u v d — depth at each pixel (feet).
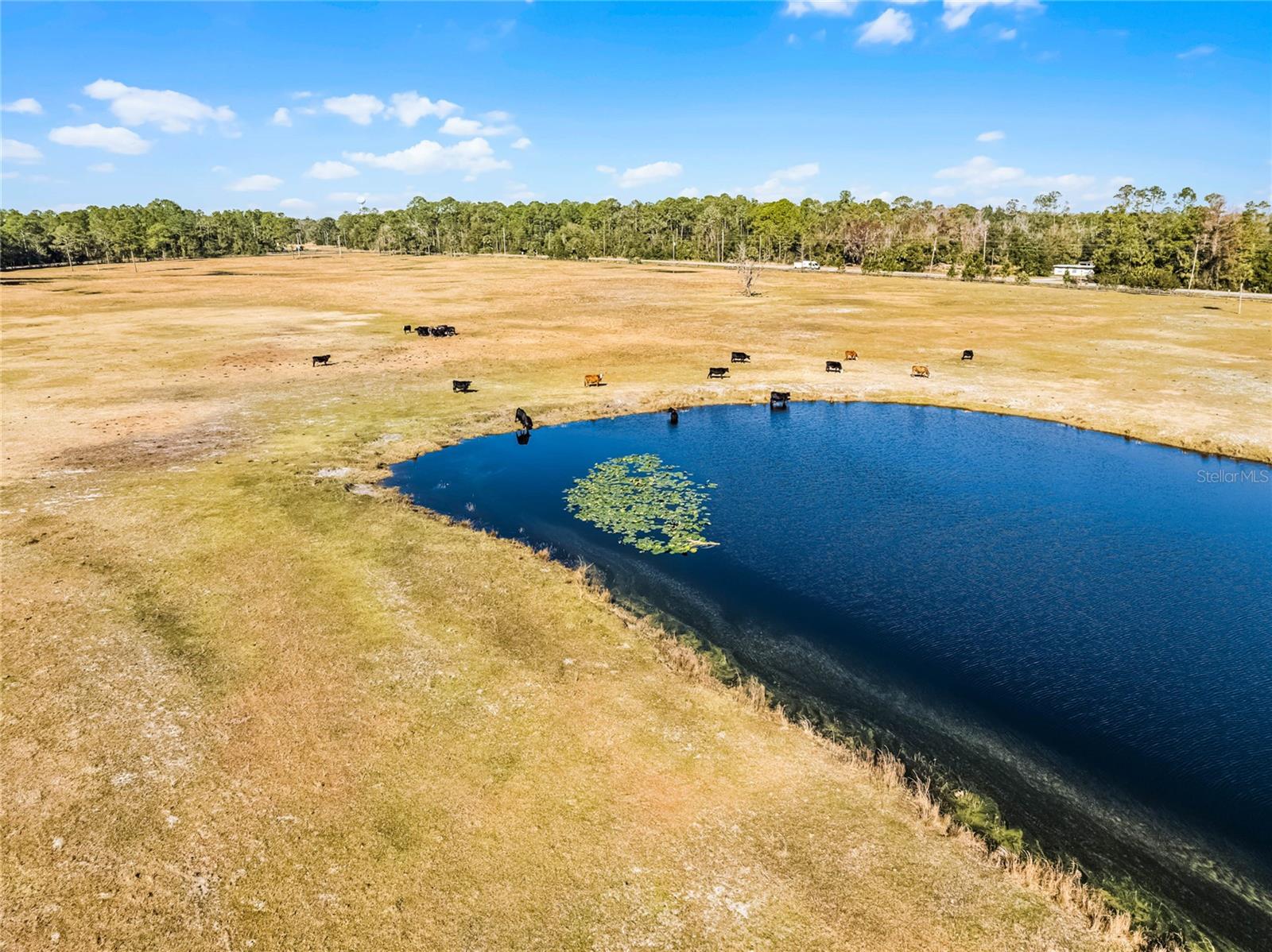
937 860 42.09
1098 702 57.82
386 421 129.18
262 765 47.91
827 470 112.68
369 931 36.73
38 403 136.46
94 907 37.78
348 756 48.88
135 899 38.29
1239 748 52.80
